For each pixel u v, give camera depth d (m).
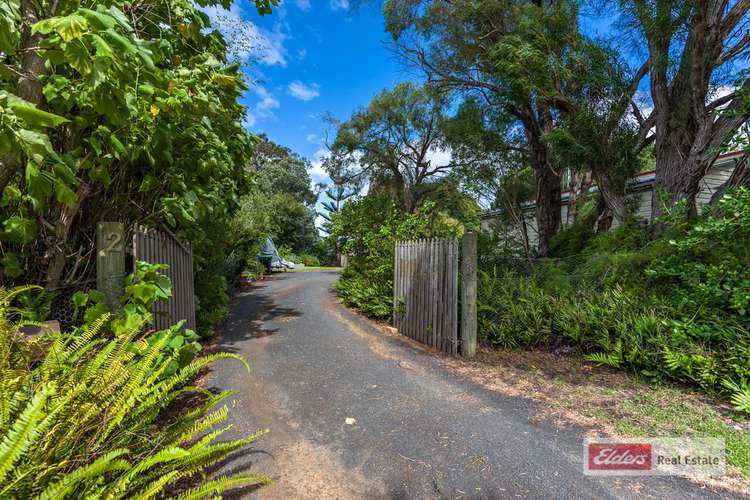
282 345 4.99
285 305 8.20
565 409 3.03
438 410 3.02
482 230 10.48
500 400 3.22
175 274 4.24
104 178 3.05
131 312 2.81
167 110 3.08
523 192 11.81
